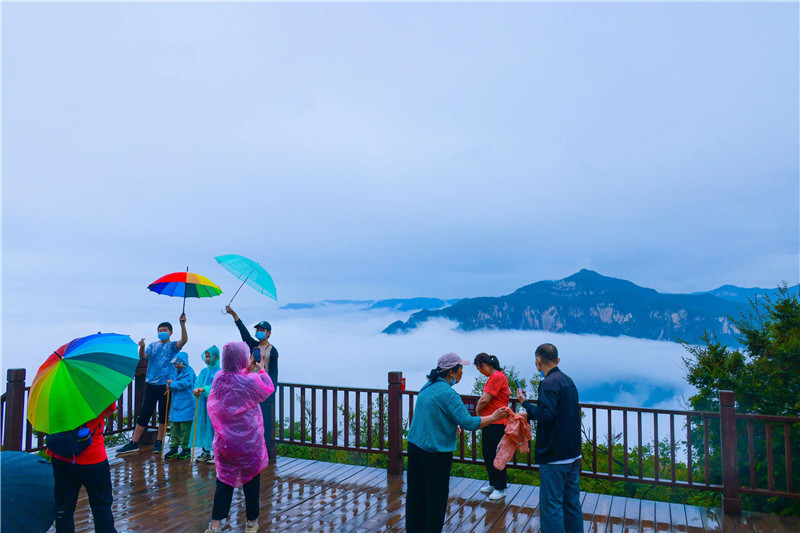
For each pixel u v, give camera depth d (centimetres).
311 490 633
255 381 467
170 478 669
